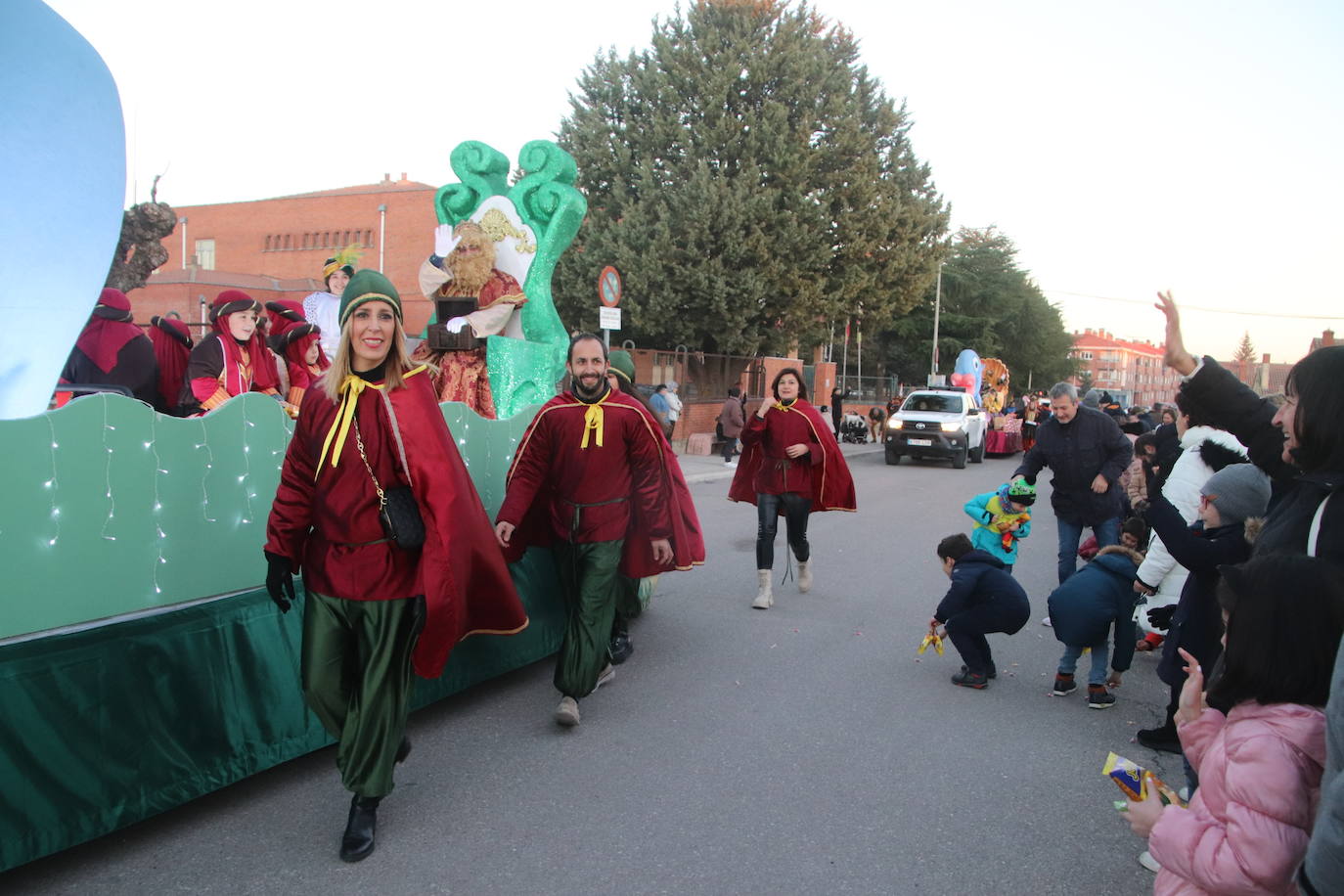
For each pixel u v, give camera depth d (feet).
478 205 27.37
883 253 71.36
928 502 44.32
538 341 26.76
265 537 12.17
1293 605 5.97
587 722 14.44
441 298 25.63
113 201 10.37
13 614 9.20
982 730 14.62
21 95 9.61
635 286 63.00
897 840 10.86
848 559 28.71
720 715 14.87
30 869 9.66
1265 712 6.09
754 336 68.28
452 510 10.21
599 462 13.97
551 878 9.75
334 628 10.14
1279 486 10.40
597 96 68.85
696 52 65.36
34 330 9.68
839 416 83.10
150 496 10.54
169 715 10.36
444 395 25.57
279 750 11.67
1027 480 18.52
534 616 16.88
